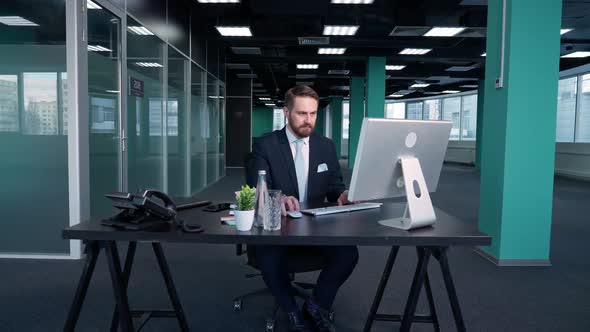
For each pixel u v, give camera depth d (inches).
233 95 549.0
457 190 339.9
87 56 138.5
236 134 553.0
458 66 450.3
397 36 324.5
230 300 107.5
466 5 257.3
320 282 87.0
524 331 92.0
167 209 68.8
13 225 137.3
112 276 66.3
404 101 819.4
